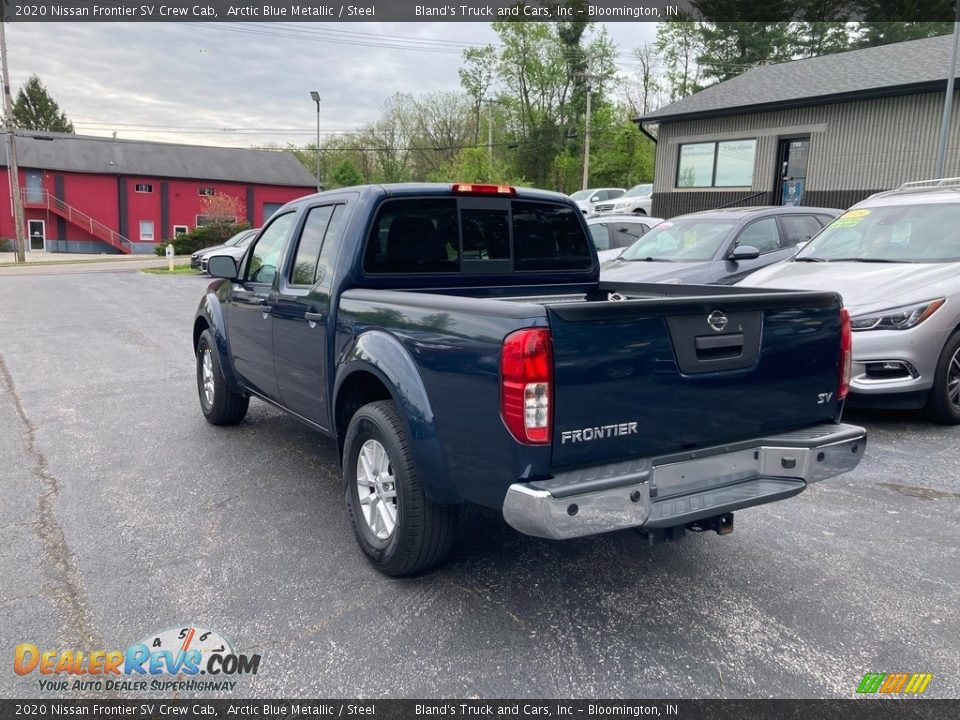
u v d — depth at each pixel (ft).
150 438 20.10
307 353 14.71
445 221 14.62
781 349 11.35
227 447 19.29
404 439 11.40
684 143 80.12
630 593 11.69
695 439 10.60
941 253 21.93
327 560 12.79
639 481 9.68
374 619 10.88
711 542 13.55
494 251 15.31
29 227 162.40
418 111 224.74
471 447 10.14
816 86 69.92
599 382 9.61
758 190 73.97
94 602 11.30
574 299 16.70
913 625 10.75
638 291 16.14
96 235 166.91
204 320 21.20
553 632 10.57
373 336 12.11
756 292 12.94
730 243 30.12
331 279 13.88
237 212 167.22
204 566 12.52
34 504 15.25
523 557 12.98
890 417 21.75
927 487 16.15
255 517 14.67
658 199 83.35
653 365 10.02
